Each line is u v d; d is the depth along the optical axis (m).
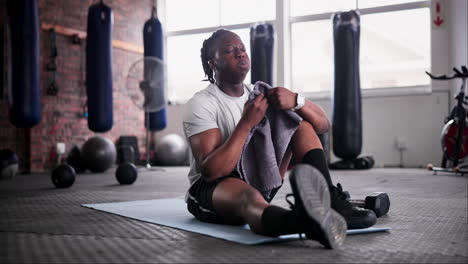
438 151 7.30
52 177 4.23
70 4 7.38
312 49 9.49
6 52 6.50
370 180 4.84
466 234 1.76
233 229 1.79
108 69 6.54
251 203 1.55
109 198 3.28
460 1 6.76
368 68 8.82
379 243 1.57
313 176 1.30
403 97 7.48
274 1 8.48
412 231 1.82
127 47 8.38
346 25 6.75
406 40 8.13
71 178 4.23
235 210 1.64
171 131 9.02
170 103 9.08
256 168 1.74
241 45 1.78
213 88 1.83
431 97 7.33
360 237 1.68
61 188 4.19
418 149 7.40
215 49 1.79
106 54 6.51
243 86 1.89
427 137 7.35
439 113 7.29
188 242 1.60
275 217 1.45
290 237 1.59
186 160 8.53
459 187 3.97
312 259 1.34
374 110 7.64
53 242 1.65
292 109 1.73
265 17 8.59
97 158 6.65
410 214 2.33
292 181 1.29
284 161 1.88
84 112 7.61
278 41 8.26
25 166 6.86
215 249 1.48
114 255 1.43
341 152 6.82
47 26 7.02
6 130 6.63
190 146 1.79
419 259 1.34
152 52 7.20
